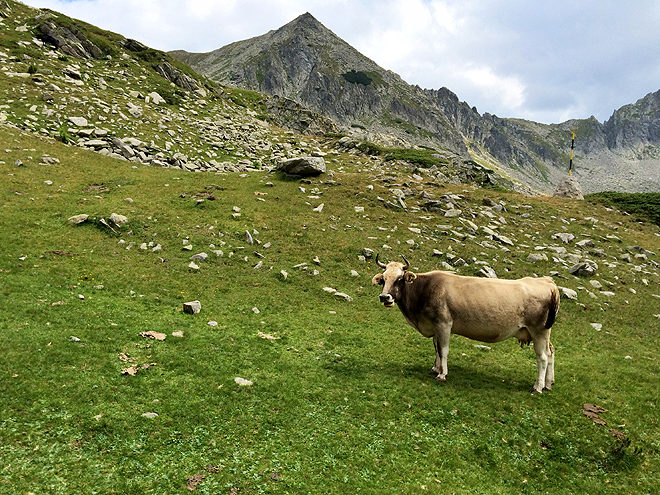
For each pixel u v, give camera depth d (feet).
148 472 24.72
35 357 33.88
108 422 28.02
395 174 142.10
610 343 57.31
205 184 104.12
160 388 32.89
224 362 38.68
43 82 146.10
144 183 99.45
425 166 174.50
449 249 84.79
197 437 28.09
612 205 146.30
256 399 33.14
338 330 51.31
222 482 24.59
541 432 33.17
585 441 32.55
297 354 42.83
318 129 273.75
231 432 29.04
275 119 258.78
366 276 71.05
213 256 68.39
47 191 85.40
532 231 105.81
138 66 214.69
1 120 114.93
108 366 34.73
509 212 118.21
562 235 103.40
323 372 39.24
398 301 41.45
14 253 57.93
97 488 23.18
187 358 38.27
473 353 48.16
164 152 134.72
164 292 54.80
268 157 167.94
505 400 36.91
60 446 25.71
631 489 28.55
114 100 159.53
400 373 40.70
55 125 124.67
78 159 108.27
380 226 92.43
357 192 108.78
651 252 102.17
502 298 37.58
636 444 32.73
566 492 27.73
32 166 95.25
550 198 151.94
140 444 26.78
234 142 173.06
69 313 43.62
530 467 29.71
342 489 25.21
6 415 27.22
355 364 42.01
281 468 26.27
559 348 53.57
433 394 36.91
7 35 176.35
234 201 92.48
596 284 78.69
